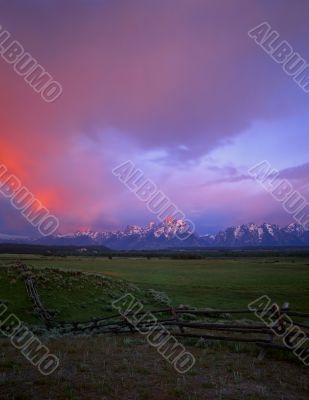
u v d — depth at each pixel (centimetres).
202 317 2895
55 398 859
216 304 3703
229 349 1454
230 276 6856
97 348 1416
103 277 3903
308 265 11012
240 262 13300
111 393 907
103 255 19250
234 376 1074
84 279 3556
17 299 2764
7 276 3186
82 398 866
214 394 920
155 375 1072
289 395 939
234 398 895
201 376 1078
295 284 5494
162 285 5025
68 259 11919
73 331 2086
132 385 973
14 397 855
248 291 4650
